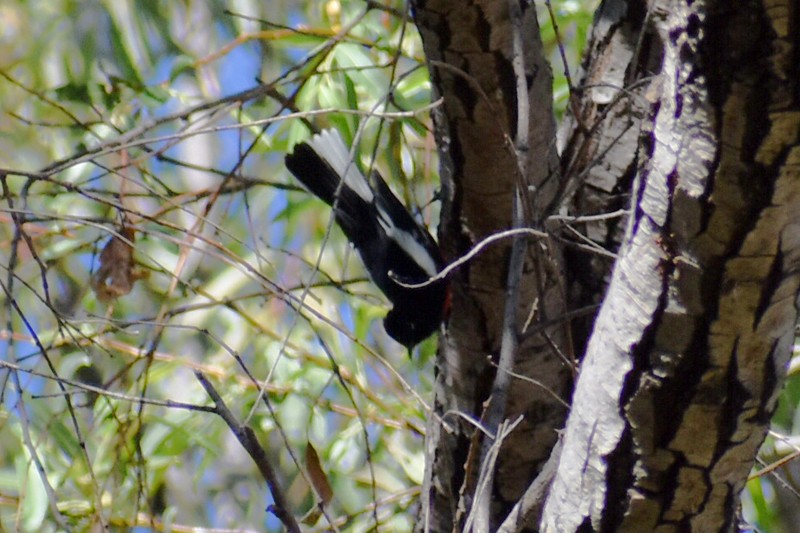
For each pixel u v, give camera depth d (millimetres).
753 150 4047
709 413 4590
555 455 5199
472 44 5938
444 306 7297
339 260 12086
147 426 10391
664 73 4461
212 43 14203
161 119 5961
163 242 9836
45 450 8633
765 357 4504
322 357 10078
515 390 6758
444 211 6887
